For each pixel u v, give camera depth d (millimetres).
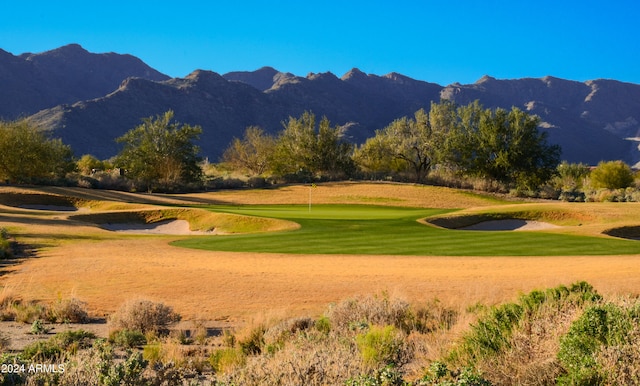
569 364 5965
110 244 31750
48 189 65562
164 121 87875
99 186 78125
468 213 47156
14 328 12664
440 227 40750
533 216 47188
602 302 8062
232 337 11117
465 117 88938
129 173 87688
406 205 69250
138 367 7270
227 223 45625
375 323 10961
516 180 84250
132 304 12469
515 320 8227
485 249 28734
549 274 19219
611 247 29328
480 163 86312
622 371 5621
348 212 54969
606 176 94562
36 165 73375
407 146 93562
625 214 46656
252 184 84750
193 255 26719
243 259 25078
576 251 27922
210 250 29016
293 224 41125
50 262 23438
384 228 38938
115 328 12000
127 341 10828
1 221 41812
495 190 81500
